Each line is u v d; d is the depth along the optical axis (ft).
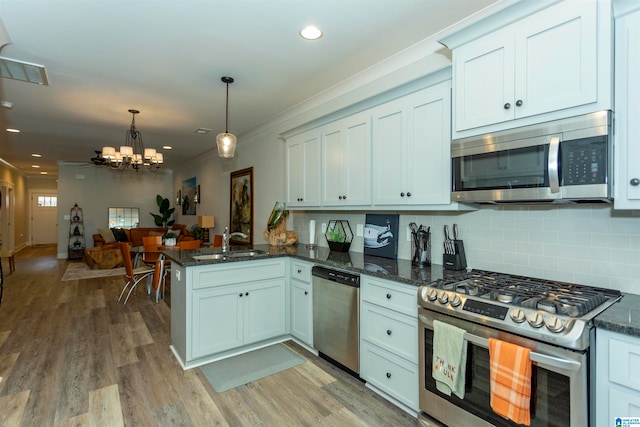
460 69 6.32
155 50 8.52
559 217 6.24
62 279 19.75
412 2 6.61
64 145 20.74
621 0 4.53
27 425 6.39
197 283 8.73
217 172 21.84
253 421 6.56
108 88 11.12
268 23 7.31
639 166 4.49
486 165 5.96
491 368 4.81
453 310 5.45
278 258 10.28
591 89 4.72
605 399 4.17
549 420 4.41
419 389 6.30
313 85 10.95
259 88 11.19
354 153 9.20
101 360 9.14
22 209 35.65
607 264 5.65
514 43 5.52
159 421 6.54
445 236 7.95
